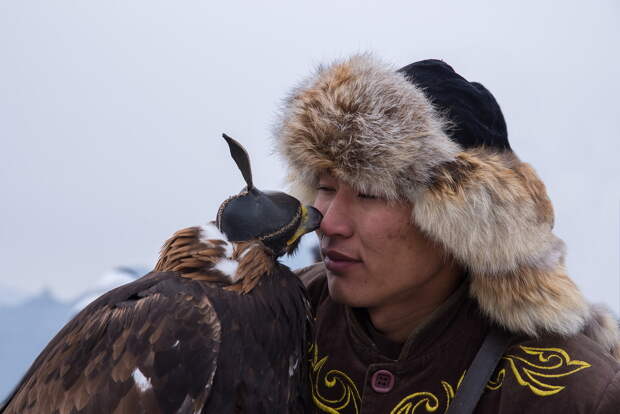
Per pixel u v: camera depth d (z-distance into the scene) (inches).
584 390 72.7
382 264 77.9
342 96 74.8
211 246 77.2
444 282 80.8
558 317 76.0
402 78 76.2
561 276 78.4
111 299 76.3
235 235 77.7
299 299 80.4
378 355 82.0
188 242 78.1
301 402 81.5
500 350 77.5
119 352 71.3
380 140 73.3
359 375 82.7
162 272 77.0
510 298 76.2
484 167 75.1
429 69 80.3
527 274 76.1
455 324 80.5
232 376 73.1
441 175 74.9
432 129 74.3
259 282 77.5
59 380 72.6
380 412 80.0
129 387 70.1
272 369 76.1
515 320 76.5
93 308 76.9
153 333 71.2
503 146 80.9
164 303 72.7
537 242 76.2
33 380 75.2
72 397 71.1
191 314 72.2
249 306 75.5
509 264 75.0
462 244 74.9
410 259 78.2
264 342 75.7
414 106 74.5
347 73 76.4
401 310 81.6
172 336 71.2
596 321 84.1
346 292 79.7
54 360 74.5
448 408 76.2
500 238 74.7
